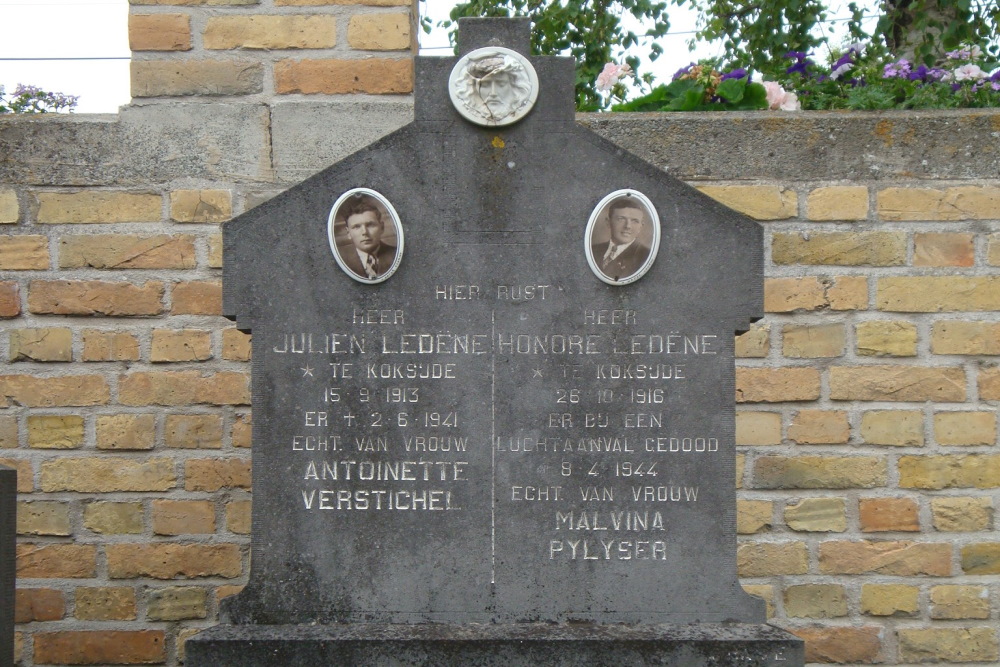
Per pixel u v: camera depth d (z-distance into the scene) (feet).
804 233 14.03
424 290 11.12
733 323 11.12
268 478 11.00
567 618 11.02
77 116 14.19
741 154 14.08
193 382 13.98
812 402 13.99
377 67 14.25
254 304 11.06
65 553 13.88
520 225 11.16
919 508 13.89
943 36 21.53
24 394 13.92
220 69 14.17
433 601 11.01
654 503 11.07
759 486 13.98
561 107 11.17
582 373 11.12
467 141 11.15
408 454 11.05
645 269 11.10
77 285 13.97
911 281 13.96
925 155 14.02
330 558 10.99
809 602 13.89
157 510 13.94
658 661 10.36
